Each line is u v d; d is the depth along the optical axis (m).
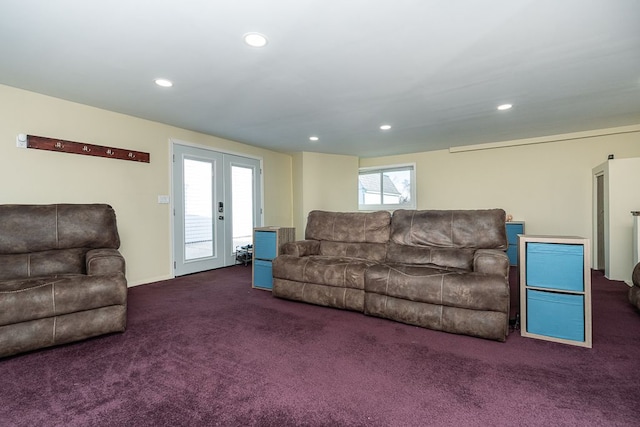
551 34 2.02
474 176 5.60
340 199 6.43
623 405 1.47
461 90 2.99
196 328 2.46
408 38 2.07
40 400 1.52
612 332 2.34
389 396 1.56
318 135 4.81
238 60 2.38
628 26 1.93
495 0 1.69
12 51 2.22
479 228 2.78
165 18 1.84
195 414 1.42
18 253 2.57
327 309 2.95
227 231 5.10
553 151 4.96
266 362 1.91
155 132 4.05
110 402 1.51
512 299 3.27
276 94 3.10
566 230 4.89
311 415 1.41
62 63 2.41
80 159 3.35
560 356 1.97
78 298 2.15
